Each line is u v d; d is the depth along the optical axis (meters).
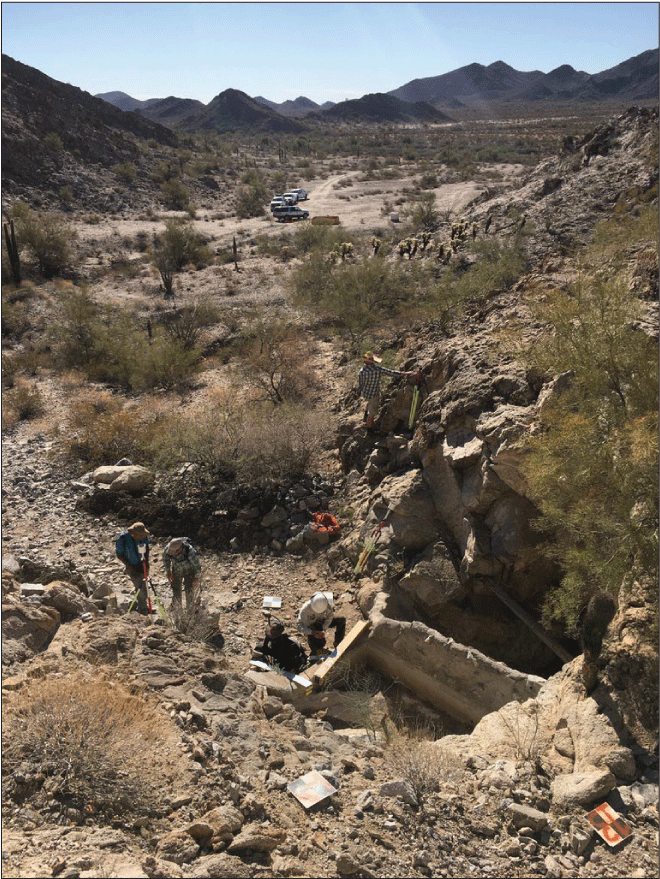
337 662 7.75
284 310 29.33
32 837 4.02
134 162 93.06
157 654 6.68
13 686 5.42
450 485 9.32
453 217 52.06
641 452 5.57
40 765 4.54
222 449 12.70
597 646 5.65
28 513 12.32
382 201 80.00
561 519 6.35
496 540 8.46
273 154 159.12
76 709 4.99
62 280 40.12
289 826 4.52
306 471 12.37
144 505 12.15
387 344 17.92
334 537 10.72
